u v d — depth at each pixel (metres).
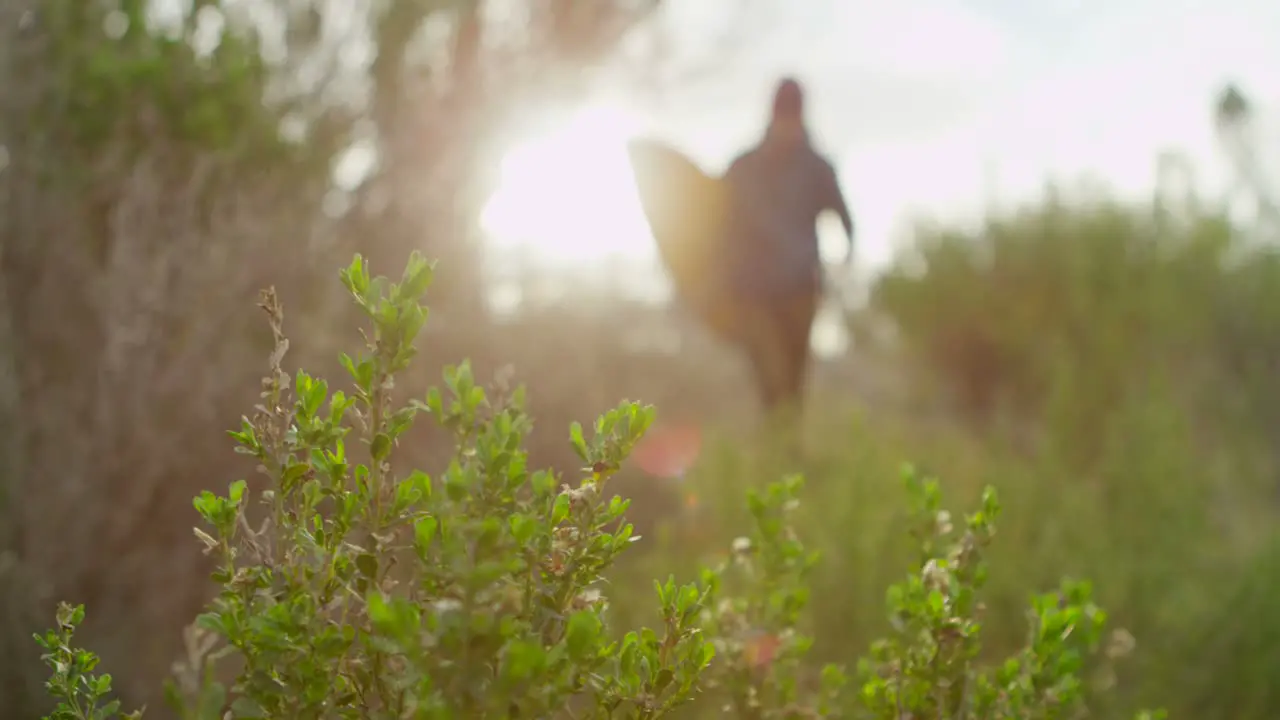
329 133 3.59
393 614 0.81
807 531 3.09
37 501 2.60
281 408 1.07
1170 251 8.71
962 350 10.67
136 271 2.77
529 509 1.05
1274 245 8.84
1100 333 7.70
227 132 3.04
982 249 10.68
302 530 1.05
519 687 0.86
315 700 0.97
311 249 3.21
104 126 2.97
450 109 3.91
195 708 0.90
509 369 1.21
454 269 3.84
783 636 1.58
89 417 2.86
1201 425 6.85
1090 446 4.89
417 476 1.00
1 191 2.87
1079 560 3.12
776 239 5.82
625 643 1.08
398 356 1.05
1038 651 1.31
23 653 2.28
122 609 2.71
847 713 1.69
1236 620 2.87
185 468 2.82
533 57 4.21
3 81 2.84
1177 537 3.48
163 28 3.26
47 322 2.93
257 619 0.95
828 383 12.68
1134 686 2.79
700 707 1.77
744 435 6.09
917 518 1.57
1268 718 2.71
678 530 3.33
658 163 5.54
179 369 2.77
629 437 1.11
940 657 1.30
